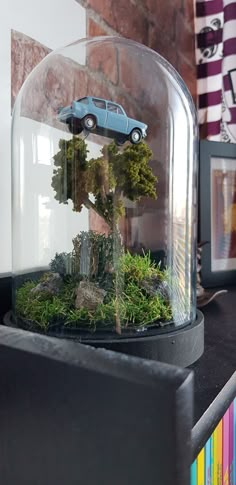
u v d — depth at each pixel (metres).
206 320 0.60
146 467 0.23
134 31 0.84
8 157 0.54
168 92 0.52
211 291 0.78
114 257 0.42
